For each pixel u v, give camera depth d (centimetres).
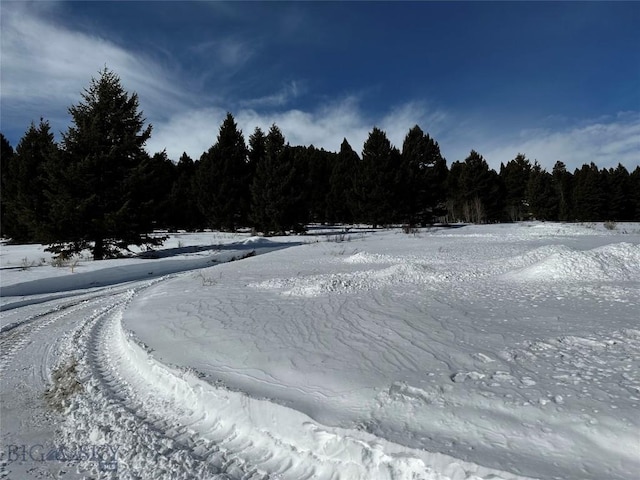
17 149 3791
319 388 449
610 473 283
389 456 329
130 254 2581
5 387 642
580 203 5912
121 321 848
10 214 3534
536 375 431
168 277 1691
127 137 2478
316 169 6141
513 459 303
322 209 6028
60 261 2095
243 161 4684
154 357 601
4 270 1841
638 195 6172
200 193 4594
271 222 3953
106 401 539
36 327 993
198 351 612
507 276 1029
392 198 4528
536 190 6072
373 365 499
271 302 913
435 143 5962
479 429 345
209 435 439
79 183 2278
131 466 400
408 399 402
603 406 357
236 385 476
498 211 6075
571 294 786
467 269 1209
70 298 1380
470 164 5825
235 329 705
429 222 4984
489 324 625
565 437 323
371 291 951
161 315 872
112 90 2539
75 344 801
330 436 365
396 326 647
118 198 2403
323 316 749
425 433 346
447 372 459
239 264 1823
